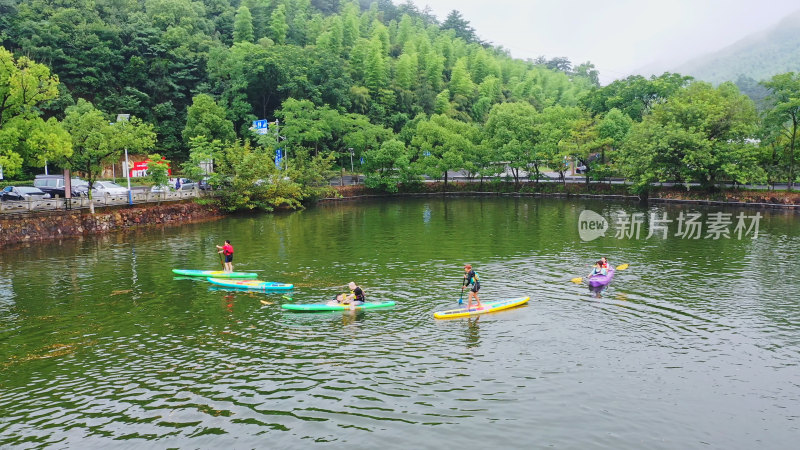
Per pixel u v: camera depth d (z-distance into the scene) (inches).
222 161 2465.6
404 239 1713.8
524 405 629.9
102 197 1984.5
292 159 2945.4
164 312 972.6
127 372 725.9
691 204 2623.0
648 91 3582.7
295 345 813.9
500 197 3255.4
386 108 4429.1
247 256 1450.5
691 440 561.0
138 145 1956.2
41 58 3361.2
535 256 1427.2
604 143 3002.0
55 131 1652.3
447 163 3299.7
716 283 1125.1
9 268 1302.9
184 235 1808.6
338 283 1162.6
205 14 4832.7
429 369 725.9
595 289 1095.0
